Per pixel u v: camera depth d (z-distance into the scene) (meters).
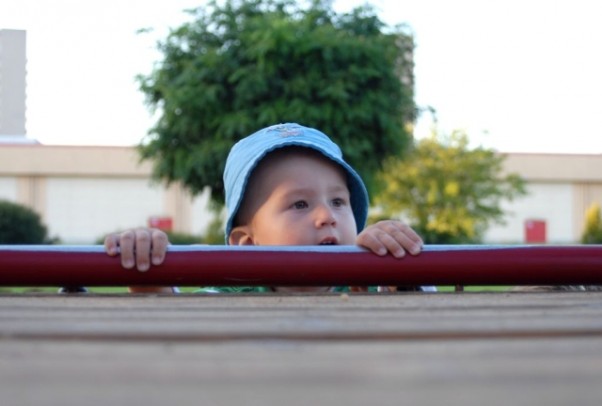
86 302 1.14
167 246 1.36
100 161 19.88
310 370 0.60
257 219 2.18
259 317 0.92
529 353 0.67
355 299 1.19
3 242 13.15
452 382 0.55
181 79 8.60
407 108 9.27
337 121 8.52
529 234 21.11
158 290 1.65
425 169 15.02
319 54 8.52
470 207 15.34
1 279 1.31
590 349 0.69
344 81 8.57
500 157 15.90
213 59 8.52
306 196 2.13
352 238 2.14
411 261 1.35
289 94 8.51
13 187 19.59
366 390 0.53
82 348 0.70
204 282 1.34
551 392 0.52
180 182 9.37
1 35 16.66
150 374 0.59
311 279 1.34
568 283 1.37
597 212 19.08
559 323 0.84
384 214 15.20
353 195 2.26
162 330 0.80
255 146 2.20
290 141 2.15
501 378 0.57
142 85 8.95
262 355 0.67
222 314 0.95
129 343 0.73
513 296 1.23
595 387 0.54
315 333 0.78
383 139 8.84
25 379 0.57
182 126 8.69
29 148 19.55
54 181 19.78
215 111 8.62
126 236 1.35
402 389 0.53
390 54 8.84
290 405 0.49
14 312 0.99
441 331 0.79
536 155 21.11
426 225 15.11
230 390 0.53
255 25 8.63
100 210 19.91
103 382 0.56
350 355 0.67
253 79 8.38
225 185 2.39
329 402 0.49
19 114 19.12
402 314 0.94
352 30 9.05
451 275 1.35
